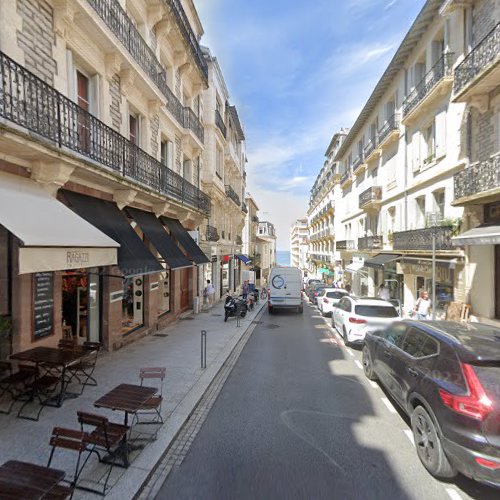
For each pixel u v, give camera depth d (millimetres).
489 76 9219
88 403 5711
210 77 19969
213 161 20062
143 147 11195
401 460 4305
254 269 45219
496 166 9219
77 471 3502
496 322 9766
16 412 5285
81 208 7234
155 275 12680
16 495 2682
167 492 3627
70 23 7207
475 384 3699
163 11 11695
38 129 5789
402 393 5082
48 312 6656
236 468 4074
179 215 14438
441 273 13359
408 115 15445
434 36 13828
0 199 4953
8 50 5711
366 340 7750
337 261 34438
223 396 6449
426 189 14672
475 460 3430
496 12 9992
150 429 4871
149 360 8539
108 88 8914
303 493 3627
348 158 30516
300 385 7102
